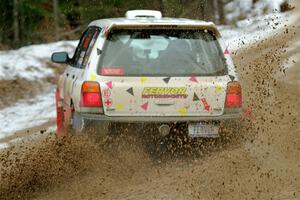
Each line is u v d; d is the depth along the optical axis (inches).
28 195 636.7
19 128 1120.8
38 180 653.9
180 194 600.4
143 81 655.8
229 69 675.4
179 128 661.9
